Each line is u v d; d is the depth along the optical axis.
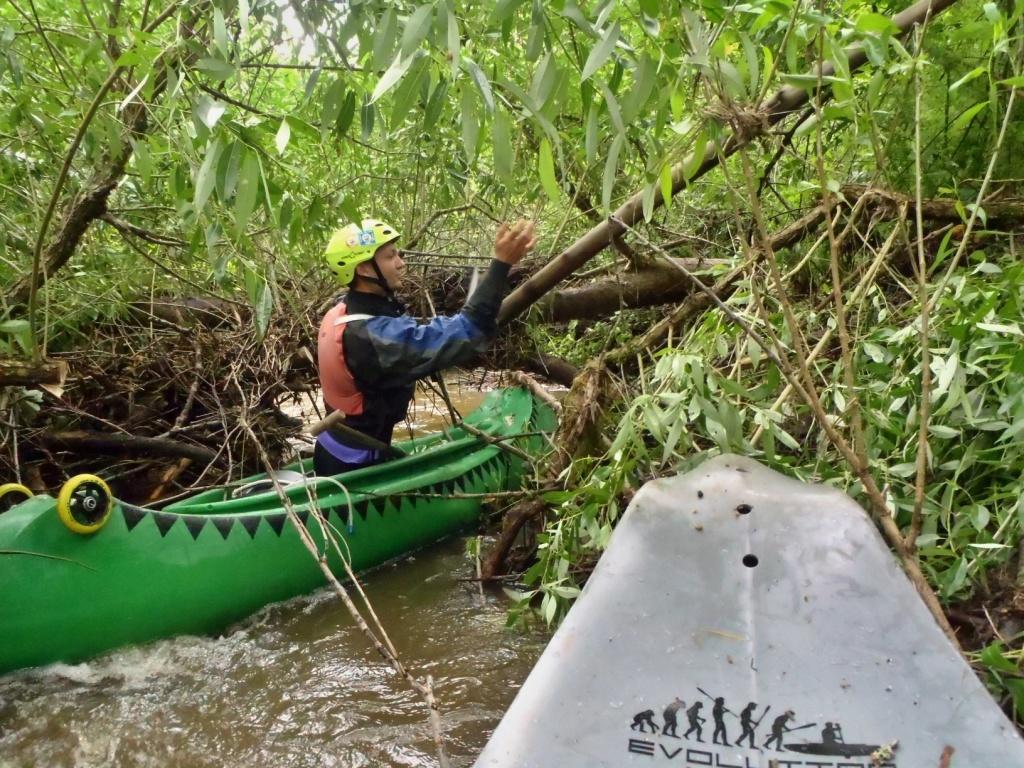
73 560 2.40
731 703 1.05
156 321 4.07
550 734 1.04
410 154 3.67
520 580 3.10
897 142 2.45
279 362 3.88
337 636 2.74
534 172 2.92
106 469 3.57
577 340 4.43
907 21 2.17
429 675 2.46
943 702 1.02
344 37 1.38
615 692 1.08
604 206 1.32
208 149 1.49
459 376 5.38
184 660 2.57
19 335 2.41
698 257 3.65
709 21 1.58
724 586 1.18
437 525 3.60
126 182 3.22
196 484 3.82
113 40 2.52
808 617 1.13
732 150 2.33
